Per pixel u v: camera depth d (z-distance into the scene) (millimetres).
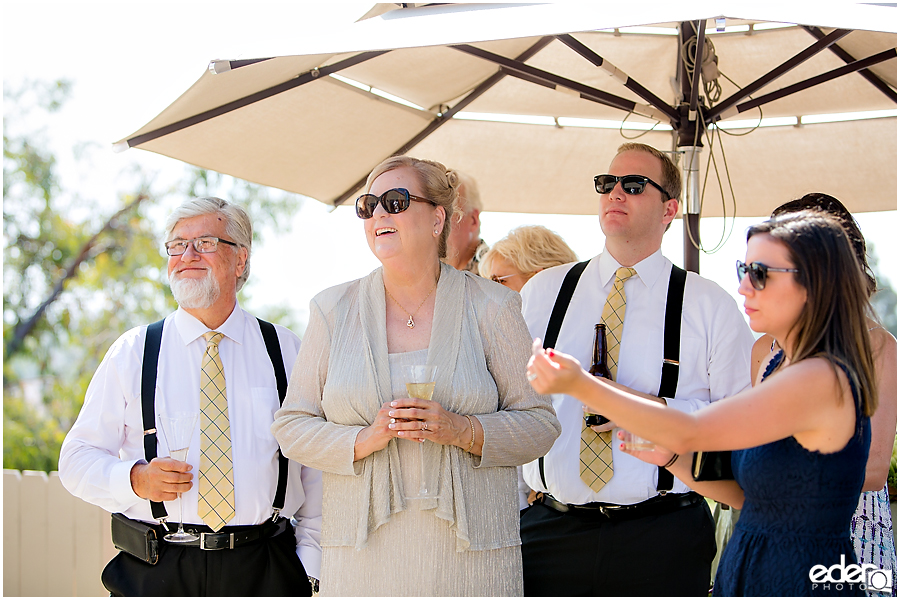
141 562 2621
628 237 2906
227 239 2865
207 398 2723
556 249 3723
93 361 14609
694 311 2861
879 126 3982
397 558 2312
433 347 2424
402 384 2385
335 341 2492
